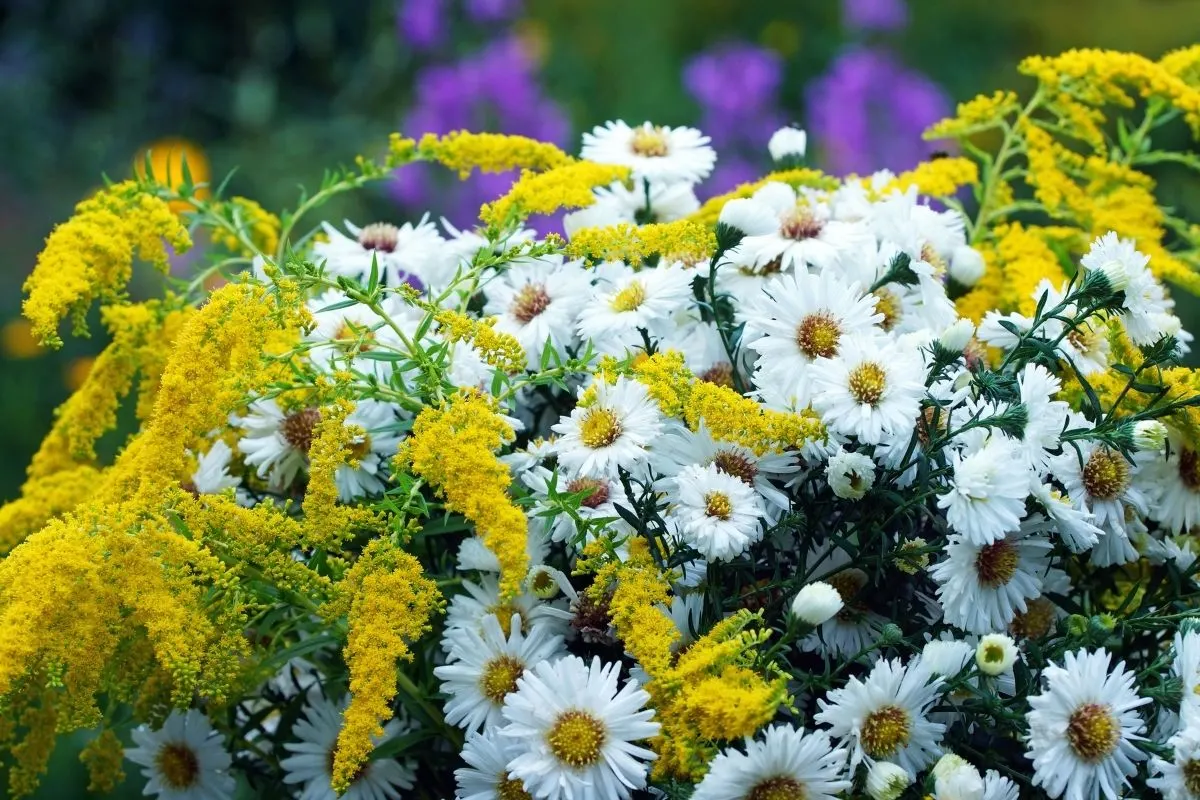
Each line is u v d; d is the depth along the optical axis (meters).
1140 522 1.09
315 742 1.11
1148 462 1.09
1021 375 1.08
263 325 1.05
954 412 1.07
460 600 1.09
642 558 1.05
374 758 1.09
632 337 1.10
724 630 1.04
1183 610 1.09
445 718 1.09
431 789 1.12
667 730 1.04
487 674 1.07
